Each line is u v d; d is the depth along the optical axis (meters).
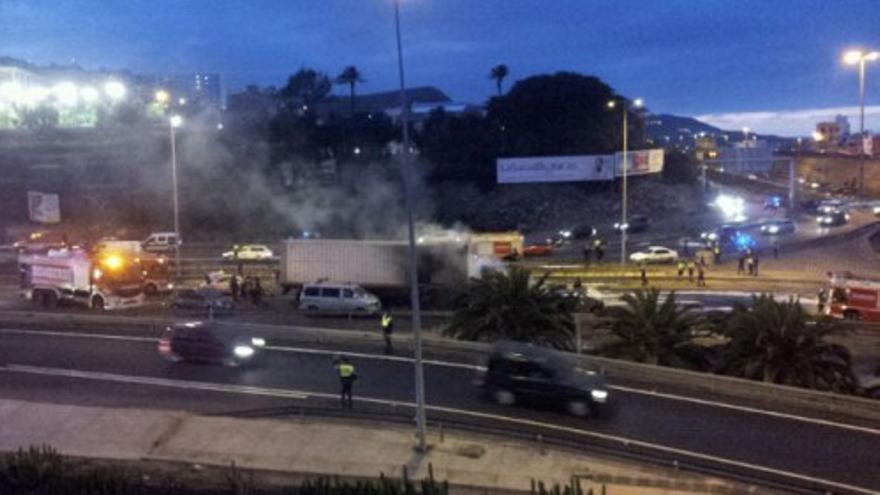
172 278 59.72
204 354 34.25
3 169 96.94
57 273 49.22
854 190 125.25
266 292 54.09
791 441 25.41
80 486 16.91
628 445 24.97
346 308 45.34
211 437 24.80
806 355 31.20
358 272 50.62
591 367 30.22
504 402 28.81
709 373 32.41
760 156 146.88
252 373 32.97
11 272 62.56
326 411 27.95
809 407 28.48
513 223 92.44
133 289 48.59
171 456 23.42
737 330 32.47
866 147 126.56
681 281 56.84
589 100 104.75
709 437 25.72
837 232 80.50
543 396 28.12
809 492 21.67
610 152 101.44
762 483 22.22
